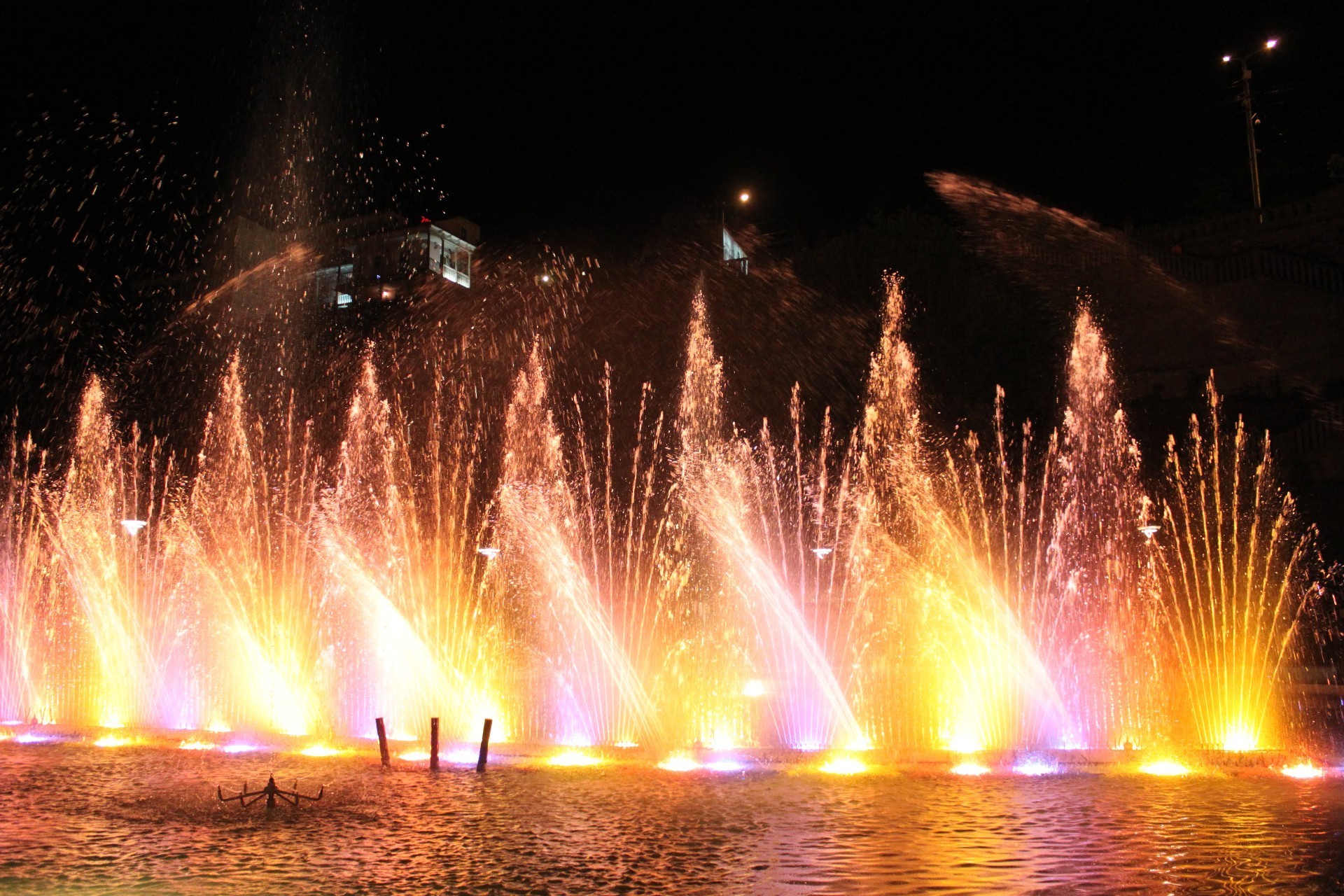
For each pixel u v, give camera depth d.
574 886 8.49
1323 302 28.95
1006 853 9.28
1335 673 19.80
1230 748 14.37
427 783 12.84
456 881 8.62
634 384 33.81
